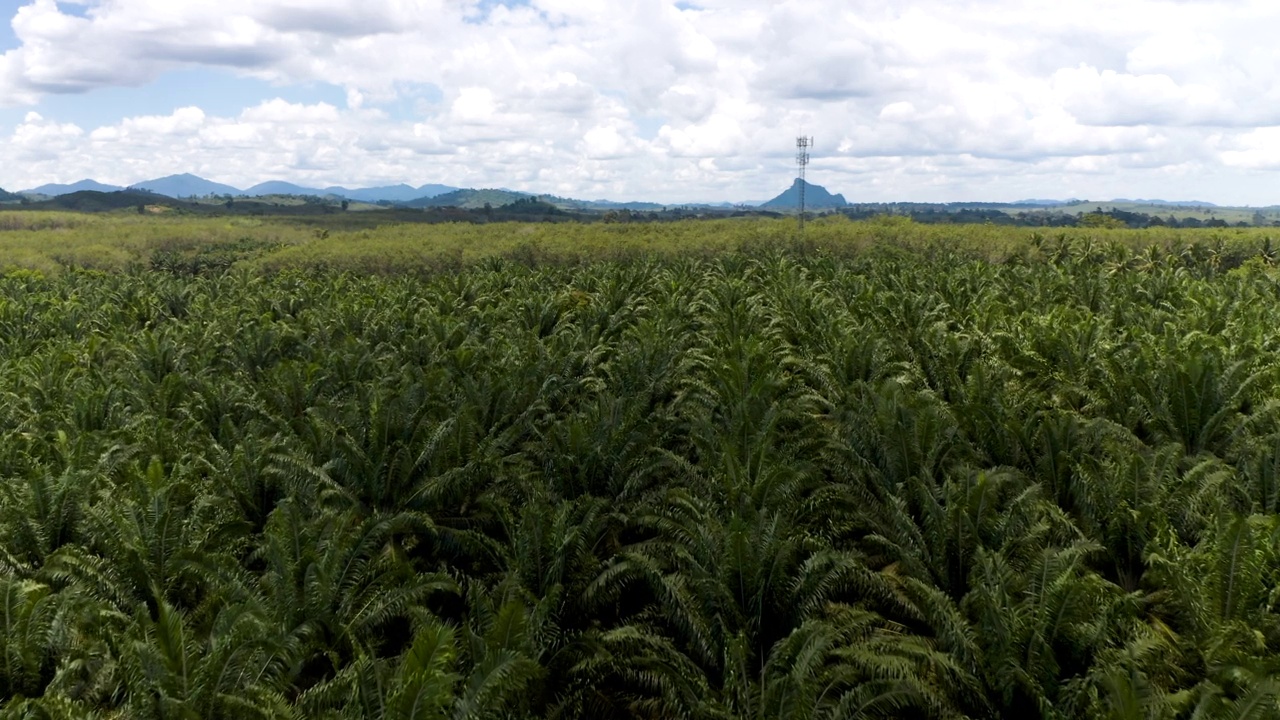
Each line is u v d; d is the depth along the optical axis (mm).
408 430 16672
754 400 18109
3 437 18312
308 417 18422
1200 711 7672
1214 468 13695
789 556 11086
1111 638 9328
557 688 9758
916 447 14648
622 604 12586
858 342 23484
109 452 16359
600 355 25406
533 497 13648
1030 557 11320
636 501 14836
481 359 25297
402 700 7215
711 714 8281
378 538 12062
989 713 8703
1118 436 15625
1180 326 26344
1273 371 18328
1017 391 19312
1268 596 9867
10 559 12617
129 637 9672
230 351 28266
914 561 11312
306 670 11070
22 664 10070
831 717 8273
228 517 14492
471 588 10930
